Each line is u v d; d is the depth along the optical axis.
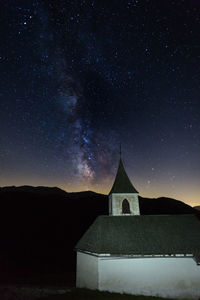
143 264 15.51
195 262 15.66
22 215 74.00
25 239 51.12
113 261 15.46
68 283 20.83
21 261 32.34
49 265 30.22
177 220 19.41
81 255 17.30
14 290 17.25
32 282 21.16
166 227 18.48
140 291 14.88
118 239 16.89
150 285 15.02
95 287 15.17
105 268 15.23
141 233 17.67
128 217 19.61
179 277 15.27
